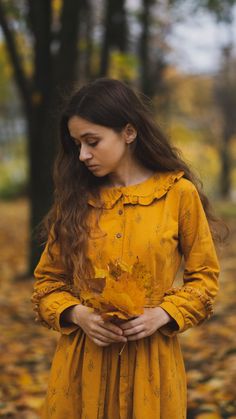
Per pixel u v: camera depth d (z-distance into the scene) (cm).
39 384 401
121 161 214
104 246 206
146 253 203
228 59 1903
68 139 222
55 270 220
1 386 391
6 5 779
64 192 218
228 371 412
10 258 1006
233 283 754
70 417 210
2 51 1010
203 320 212
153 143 213
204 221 214
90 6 957
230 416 342
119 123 205
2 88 1742
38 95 695
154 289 204
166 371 206
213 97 2539
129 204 210
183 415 213
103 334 195
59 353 215
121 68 920
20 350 480
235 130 2616
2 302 649
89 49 969
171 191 212
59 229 215
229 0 898
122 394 204
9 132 2802
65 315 209
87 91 205
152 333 198
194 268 212
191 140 1956
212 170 2817
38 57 694
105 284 196
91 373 206
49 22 695
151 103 227
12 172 2736
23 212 1984
